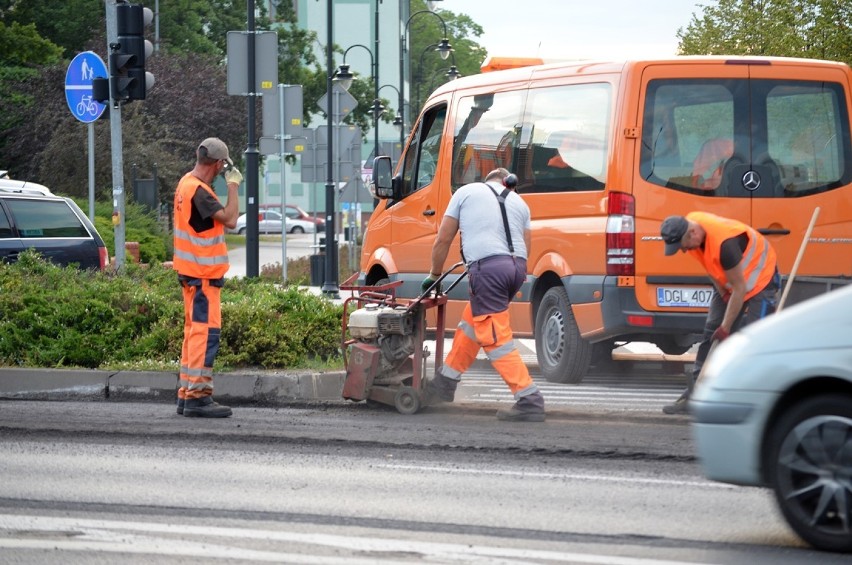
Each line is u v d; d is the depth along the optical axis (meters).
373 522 21.47
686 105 38.56
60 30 174.75
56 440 29.38
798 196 38.72
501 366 32.91
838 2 109.19
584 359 40.75
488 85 45.38
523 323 43.53
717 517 21.91
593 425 31.98
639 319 38.28
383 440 29.34
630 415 33.38
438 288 34.62
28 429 30.53
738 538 20.44
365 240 52.34
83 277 46.50
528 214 33.84
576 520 21.66
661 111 38.47
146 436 29.94
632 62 38.72
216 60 183.75
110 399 37.81
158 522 21.39
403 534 20.64
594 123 39.81
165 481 24.83
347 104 95.06
